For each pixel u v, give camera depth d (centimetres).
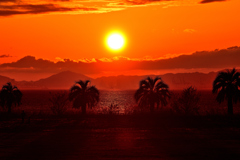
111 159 3484
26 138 4819
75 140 4634
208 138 4791
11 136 5012
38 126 6219
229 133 5275
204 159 3497
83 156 3625
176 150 3938
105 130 5656
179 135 5072
